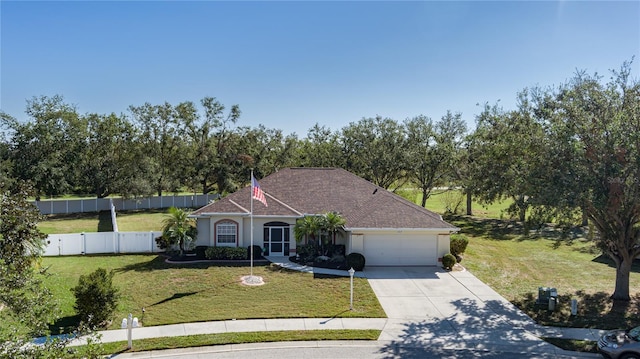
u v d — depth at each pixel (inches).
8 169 1822.1
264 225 1198.3
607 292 941.2
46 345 394.9
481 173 1537.9
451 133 2038.6
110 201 2111.2
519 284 1003.3
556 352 663.1
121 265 1103.6
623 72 792.3
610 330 732.7
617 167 729.6
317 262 1122.7
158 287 931.3
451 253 1203.9
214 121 2377.0
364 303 858.1
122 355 631.8
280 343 681.0
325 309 821.9
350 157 2149.4
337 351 658.8
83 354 425.1
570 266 1166.3
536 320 785.6
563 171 781.9
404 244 1143.6
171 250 1195.3
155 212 2069.4
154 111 2346.2
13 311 419.2
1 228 402.9
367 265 1138.0
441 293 929.5
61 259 1160.2
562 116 840.3
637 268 1158.3
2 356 370.3
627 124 738.2
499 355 652.7
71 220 1796.3
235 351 652.7
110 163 2108.8
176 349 654.5
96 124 2124.8
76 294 714.8
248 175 2346.2
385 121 2094.0
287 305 836.6
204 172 2269.9
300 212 1219.2
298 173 1398.9
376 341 695.1
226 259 1154.0
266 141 2399.1
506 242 1480.1
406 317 793.6
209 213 1163.9
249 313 792.9
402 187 2370.8
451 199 2375.7
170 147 2415.1
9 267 394.6
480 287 975.0
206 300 856.9
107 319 736.3
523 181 856.9
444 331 735.1
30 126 1936.5
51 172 1924.2
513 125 1332.4
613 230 848.9
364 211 1195.9
